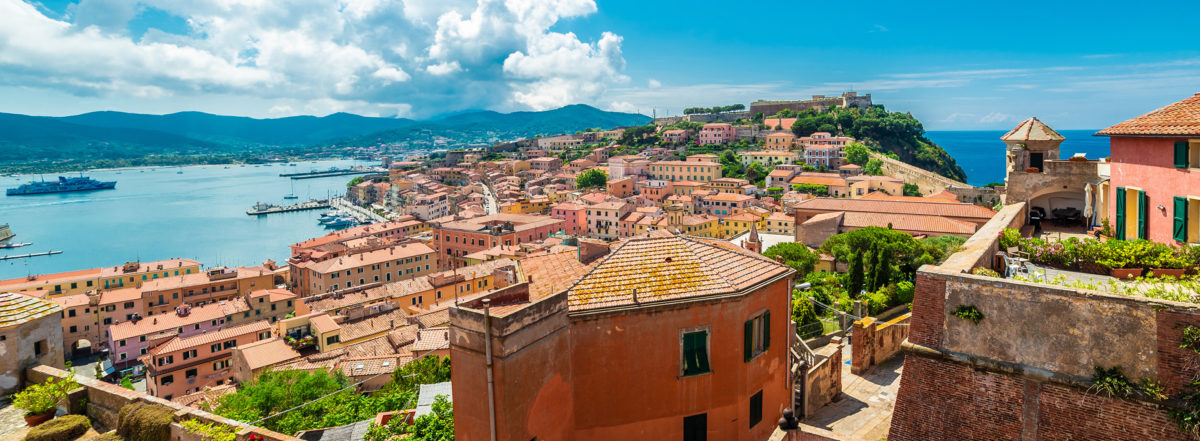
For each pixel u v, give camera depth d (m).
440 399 33.84
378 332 101.19
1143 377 13.97
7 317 24.31
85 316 128.25
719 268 27.42
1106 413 14.36
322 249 172.88
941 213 97.75
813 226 100.38
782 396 29.72
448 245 174.00
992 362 15.77
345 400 58.25
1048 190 36.94
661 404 25.66
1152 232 25.42
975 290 16.06
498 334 20.05
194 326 116.69
